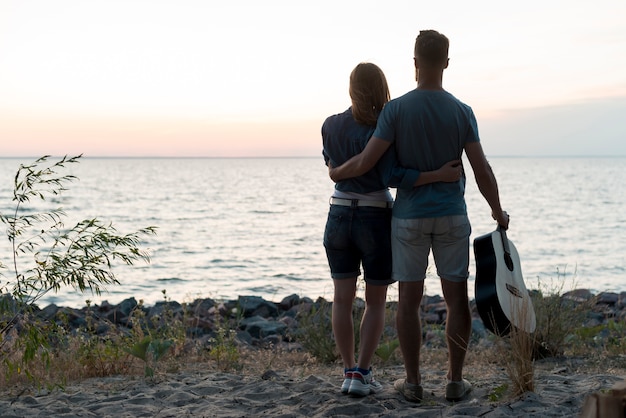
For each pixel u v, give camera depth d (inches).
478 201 2792.8
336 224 173.0
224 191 3907.5
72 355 231.5
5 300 183.8
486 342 296.5
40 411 171.2
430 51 164.9
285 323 433.7
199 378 215.2
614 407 88.6
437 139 162.7
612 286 784.9
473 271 778.8
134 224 1731.1
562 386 184.4
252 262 1034.1
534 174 7751.0
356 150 170.6
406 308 169.9
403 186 164.6
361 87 169.3
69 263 184.9
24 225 187.0
